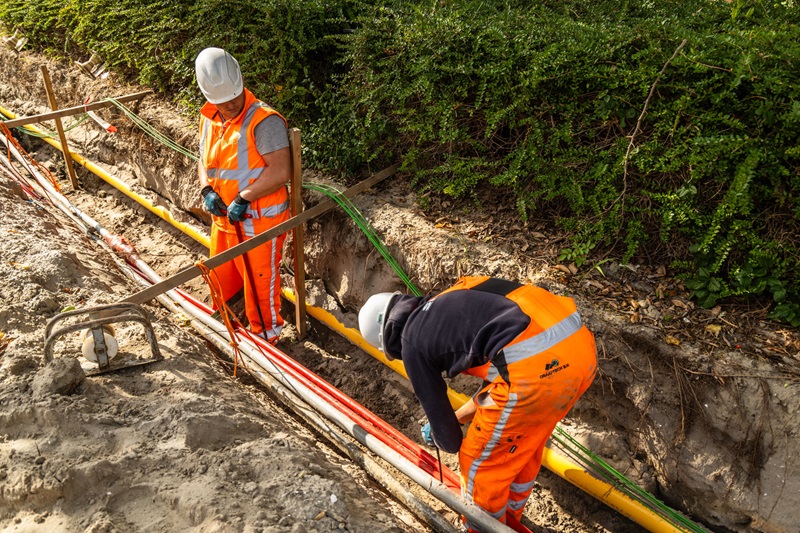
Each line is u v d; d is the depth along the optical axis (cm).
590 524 352
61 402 291
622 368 345
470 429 272
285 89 532
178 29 599
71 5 732
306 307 482
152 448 279
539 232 414
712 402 319
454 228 429
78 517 247
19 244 429
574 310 261
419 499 297
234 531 242
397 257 428
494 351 241
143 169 638
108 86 697
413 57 459
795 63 352
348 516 264
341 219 463
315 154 505
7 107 830
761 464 310
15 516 253
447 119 442
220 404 312
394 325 256
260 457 288
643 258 382
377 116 480
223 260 378
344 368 460
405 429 414
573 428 371
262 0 547
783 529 304
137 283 474
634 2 560
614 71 385
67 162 688
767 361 316
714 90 365
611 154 396
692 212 361
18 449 270
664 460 336
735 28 447
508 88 417
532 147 412
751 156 338
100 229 527
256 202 404
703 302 349
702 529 315
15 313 358
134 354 342
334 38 530
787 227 351
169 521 249
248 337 399
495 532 271
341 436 342
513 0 528
